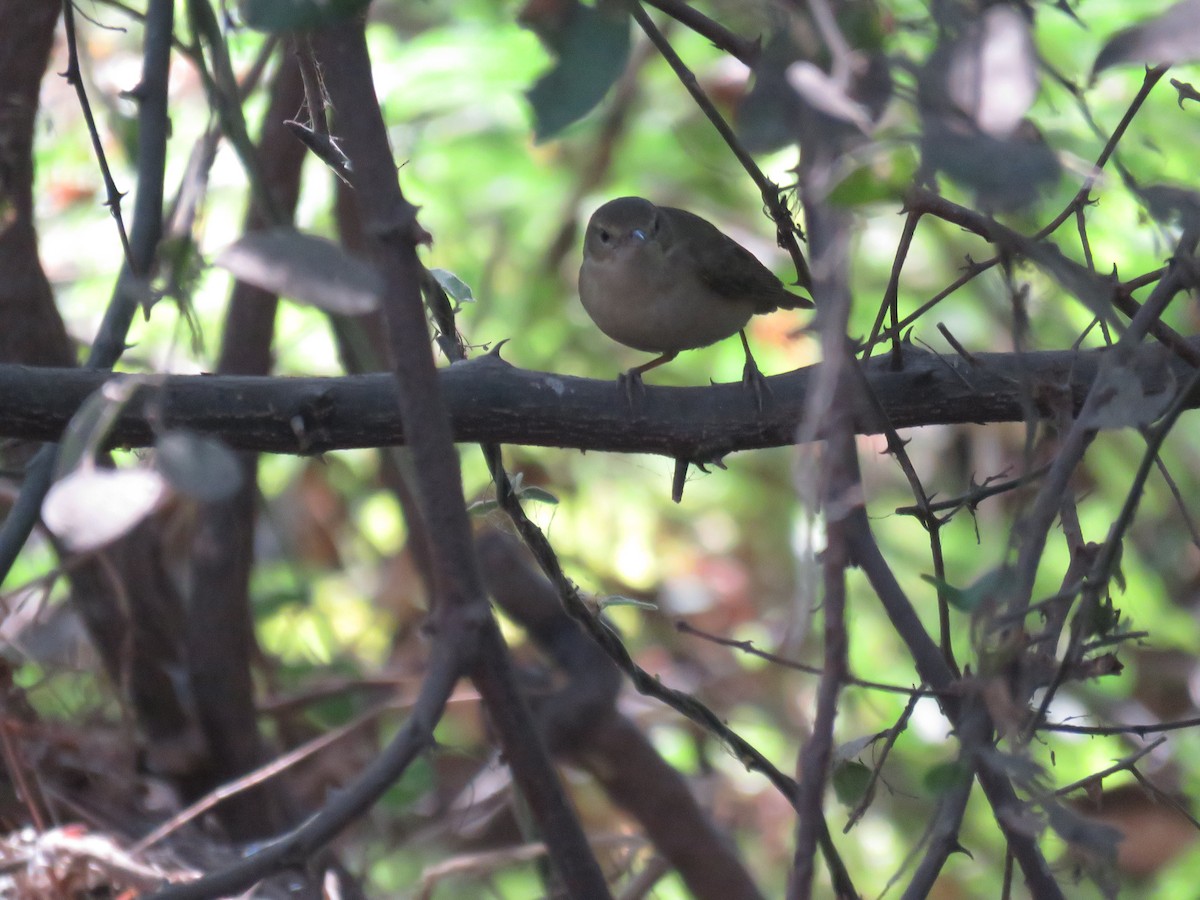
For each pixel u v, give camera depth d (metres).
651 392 5.38
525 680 8.91
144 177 5.03
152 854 6.64
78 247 11.42
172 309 10.56
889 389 5.41
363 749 8.87
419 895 7.24
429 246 4.07
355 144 3.15
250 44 10.12
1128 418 3.97
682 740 11.95
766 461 14.23
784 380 5.46
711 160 4.48
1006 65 2.95
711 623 13.55
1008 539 4.15
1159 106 9.86
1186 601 12.83
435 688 3.18
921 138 2.82
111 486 2.81
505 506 5.30
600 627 5.37
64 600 8.79
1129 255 10.69
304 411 4.92
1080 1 7.72
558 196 14.08
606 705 8.52
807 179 3.04
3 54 6.76
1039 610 4.26
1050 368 5.46
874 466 13.55
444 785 9.66
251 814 7.73
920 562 12.51
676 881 10.04
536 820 3.95
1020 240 3.60
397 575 11.57
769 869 11.52
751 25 3.31
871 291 13.23
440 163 13.70
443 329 5.43
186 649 7.80
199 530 7.63
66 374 4.89
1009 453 14.11
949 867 11.20
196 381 4.92
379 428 4.98
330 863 7.02
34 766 6.78
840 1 3.12
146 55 5.02
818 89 2.79
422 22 13.80
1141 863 10.48
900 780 11.26
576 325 14.19
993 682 3.60
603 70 2.86
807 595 3.37
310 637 12.04
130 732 7.39
